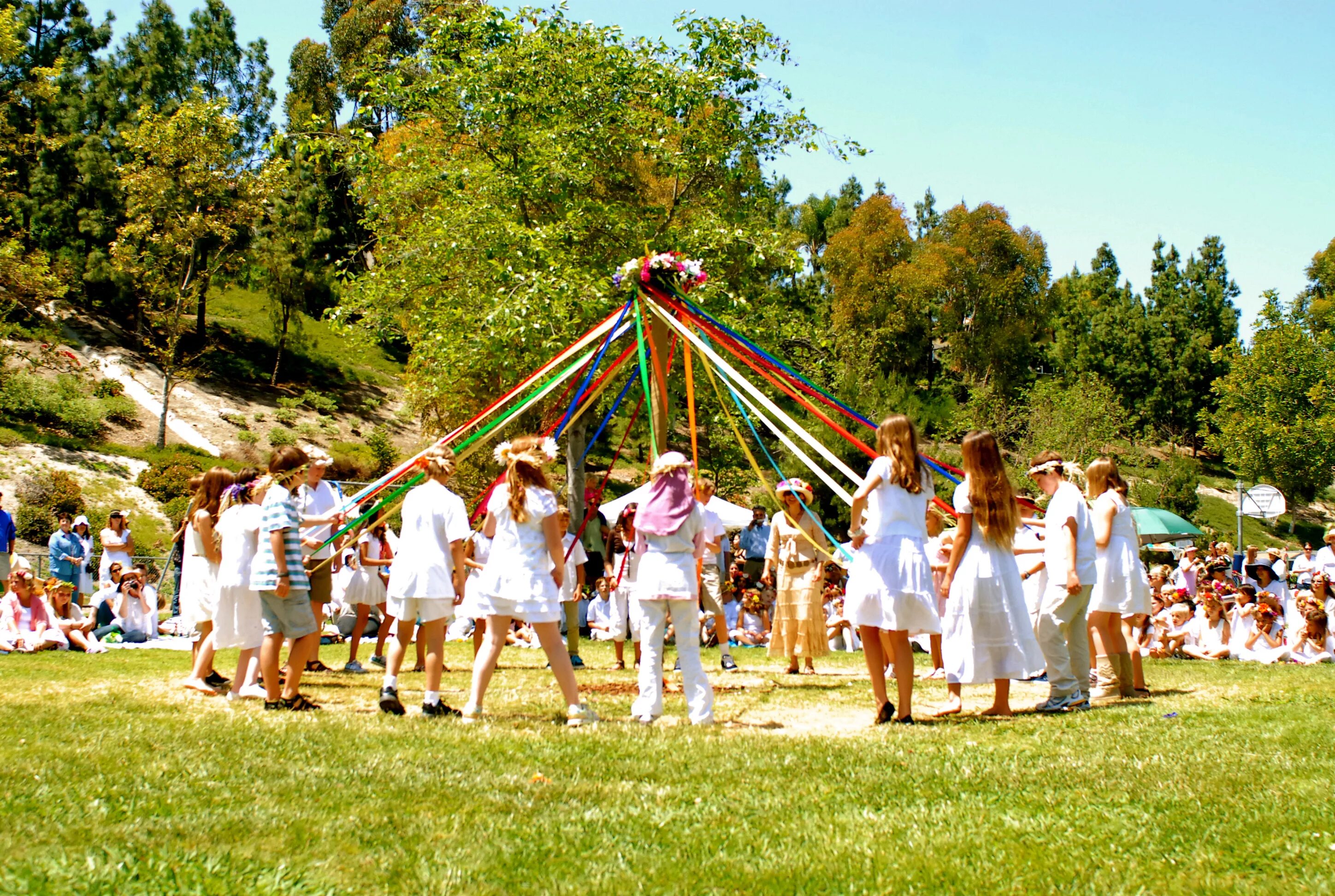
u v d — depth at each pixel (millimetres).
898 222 53656
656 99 17734
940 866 3193
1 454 25250
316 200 44469
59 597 11289
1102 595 6508
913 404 25031
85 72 43031
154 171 34219
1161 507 33469
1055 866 3186
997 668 5922
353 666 8688
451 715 5859
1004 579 5957
